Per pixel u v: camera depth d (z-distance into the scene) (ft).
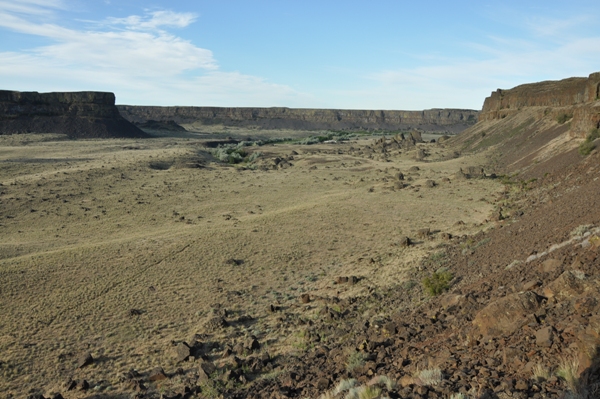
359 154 568.82
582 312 39.37
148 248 169.58
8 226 224.94
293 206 253.65
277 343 89.92
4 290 124.67
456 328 54.19
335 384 49.06
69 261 152.46
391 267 136.46
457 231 178.09
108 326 106.42
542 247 82.12
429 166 409.90
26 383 81.82
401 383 38.75
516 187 256.11
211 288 131.85
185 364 85.71
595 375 28.30
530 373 32.42
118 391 76.23
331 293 121.70
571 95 390.83
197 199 290.76
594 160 179.83
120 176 369.71
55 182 333.01
